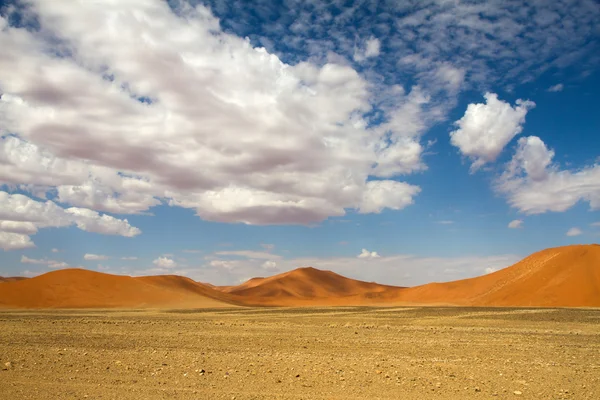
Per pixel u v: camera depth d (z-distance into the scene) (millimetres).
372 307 74250
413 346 23547
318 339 26859
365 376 15477
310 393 13188
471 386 14039
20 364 17875
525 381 14781
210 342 25547
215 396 12820
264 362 18359
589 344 24391
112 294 94688
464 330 32438
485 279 112062
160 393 13172
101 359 19203
